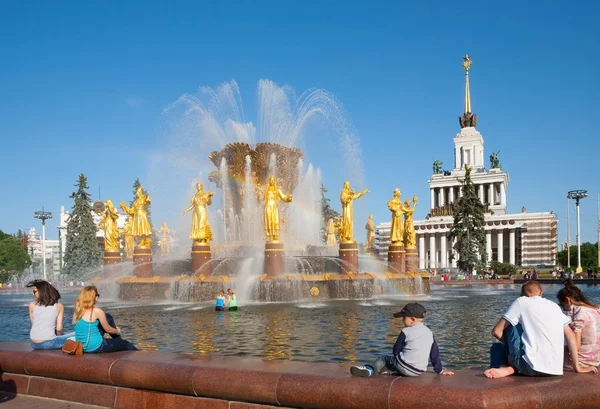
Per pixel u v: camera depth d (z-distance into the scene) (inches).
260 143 1257.4
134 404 315.9
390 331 616.4
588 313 270.7
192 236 1109.1
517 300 268.5
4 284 2947.8
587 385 246.5
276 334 600.7
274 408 276.1
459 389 235.9
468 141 6230.3
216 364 302.8
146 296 1098.7
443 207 5782.5
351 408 253.8
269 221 1057.5
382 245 5585.6
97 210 1499.8
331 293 1059.9
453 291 1630.2
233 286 1040.2
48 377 349.4
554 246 5575.8
